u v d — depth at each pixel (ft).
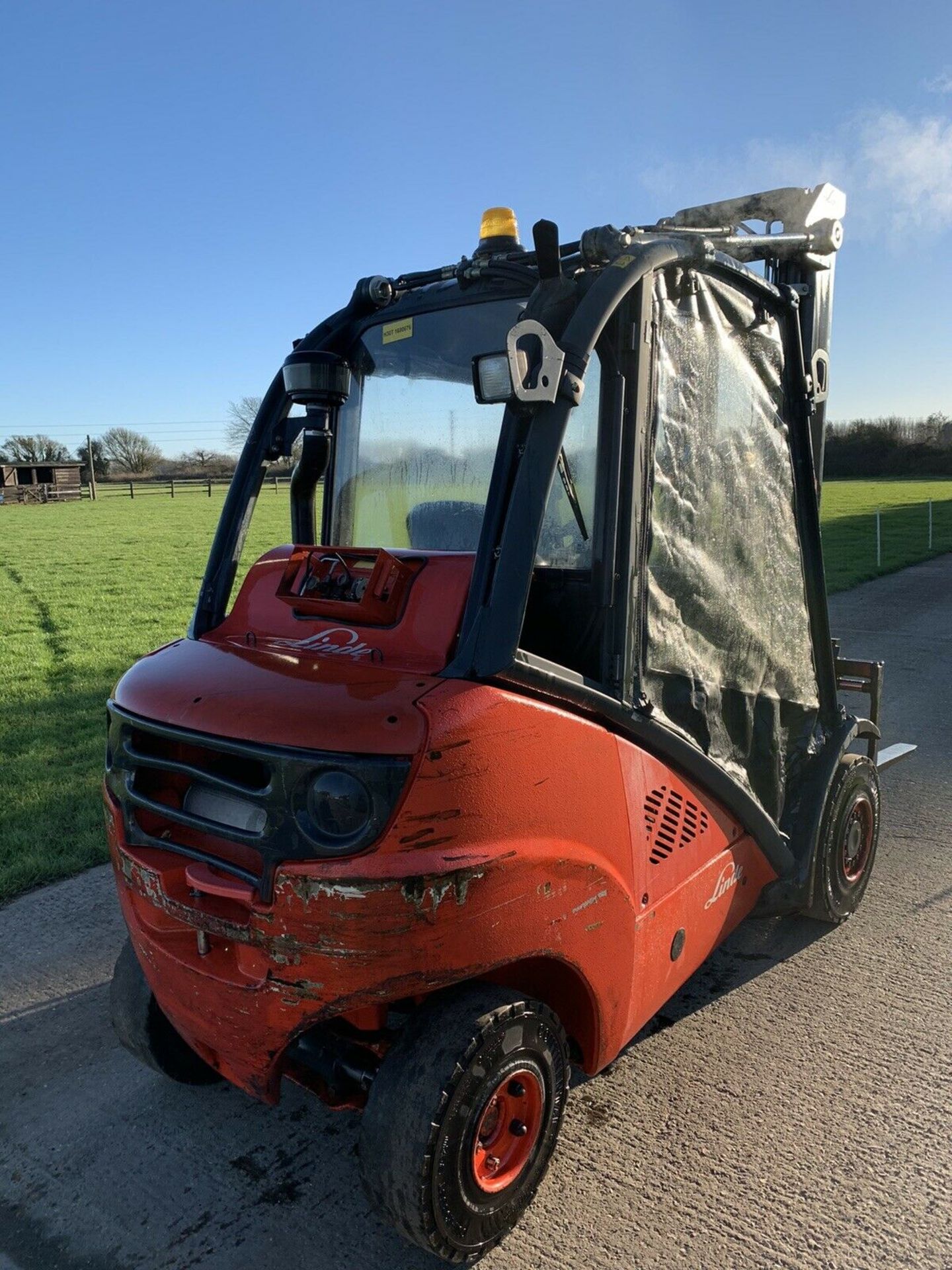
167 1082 11.42
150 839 8.68
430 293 10.80
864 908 15.26
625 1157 9.75
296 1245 8.88
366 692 7.68
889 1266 8.34
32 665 37.65
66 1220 9.25
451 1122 7.63
